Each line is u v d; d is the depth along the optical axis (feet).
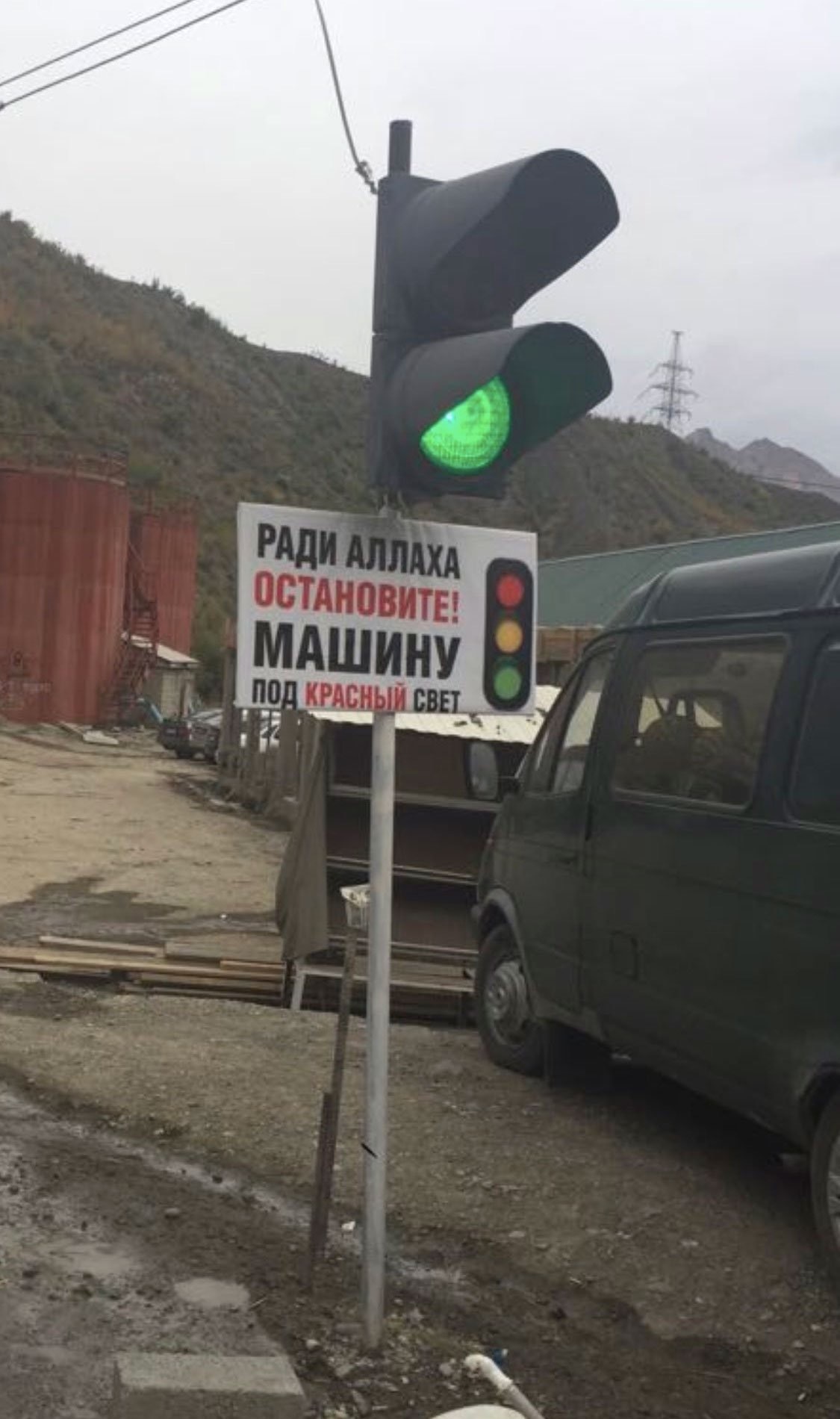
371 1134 12.44
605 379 11.57
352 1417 11.39
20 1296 13.29
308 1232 15.52
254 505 11.71
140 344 352.49
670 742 17.94
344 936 34.01
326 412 396.37
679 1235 15.99
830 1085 14.37
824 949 14.21
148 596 181.06
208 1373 11.19
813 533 66.54
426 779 37.65
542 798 21.49
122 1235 15.08
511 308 12.14
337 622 12.04
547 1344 13.33
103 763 116.26
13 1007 26.61
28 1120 19.43
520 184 11.36
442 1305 13.97
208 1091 20.74
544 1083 22.21
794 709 15.40
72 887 49.08
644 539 310.24
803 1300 14.53
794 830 14.85
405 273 11.81
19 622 152.87
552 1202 16.78
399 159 12.13
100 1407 11.26
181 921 43.14
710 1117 20.61
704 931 16.42
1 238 383.65
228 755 94.22
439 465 11.61
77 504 154.81
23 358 302.25
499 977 23.29
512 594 12.85
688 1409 12.29
